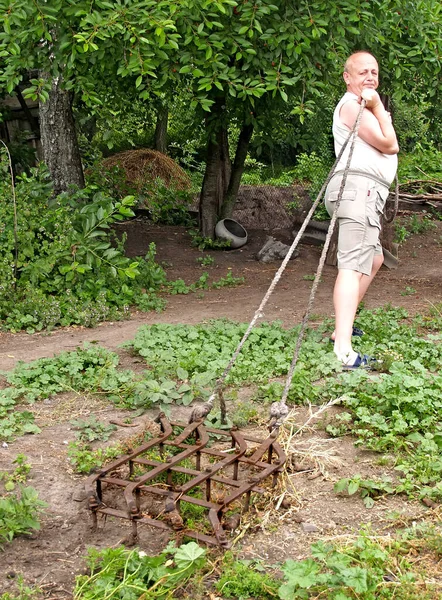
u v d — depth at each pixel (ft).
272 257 41.22
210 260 40.45
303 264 40.55
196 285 35.12
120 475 14.25
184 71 27.63
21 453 15.47
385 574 11.20
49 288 29.86
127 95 39.75
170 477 13.03
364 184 20.11
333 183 20.48
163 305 30.42
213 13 27.14
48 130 37.63
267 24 29.25
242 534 12.25
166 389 17.95
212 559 11.61
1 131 49.03
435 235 48.78
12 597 10.77
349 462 15.02
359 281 20.54
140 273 33.32
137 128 60.44
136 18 26.66
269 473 13.02
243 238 43.96
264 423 16.69
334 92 53.26
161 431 14.98
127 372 20.11
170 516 11.94
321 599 10.63
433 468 14.15
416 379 17.46
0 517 12.37
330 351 21.07
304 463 14.88
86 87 29.78
